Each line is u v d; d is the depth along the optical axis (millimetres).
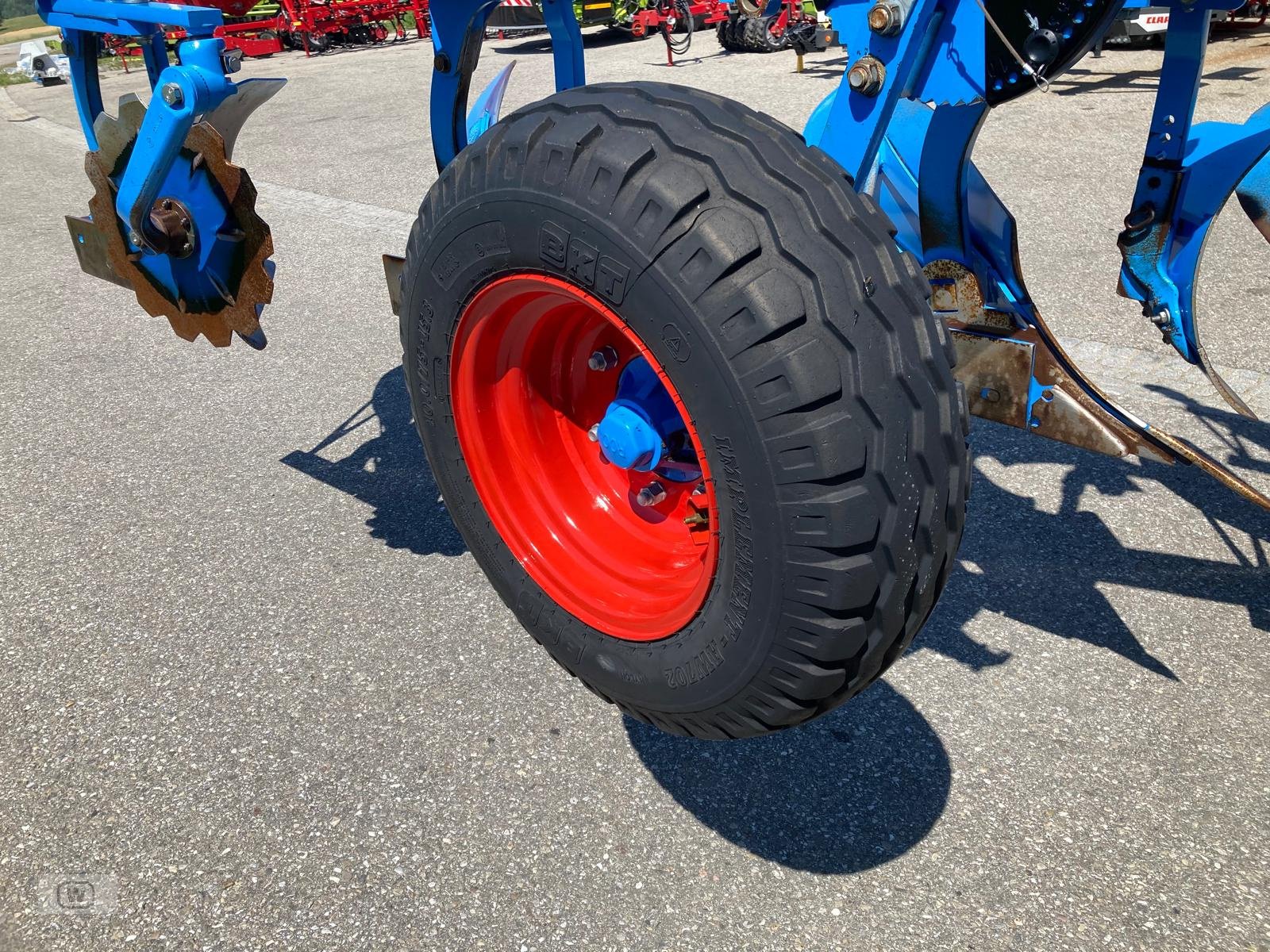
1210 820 2006
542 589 2055
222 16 2273
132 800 2172
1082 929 1790
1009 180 6559
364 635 2693
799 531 1410
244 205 2396
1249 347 4031
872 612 1473
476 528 2168
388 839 2045
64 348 4938
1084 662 2469
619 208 1458
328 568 3010
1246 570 2768
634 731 2311
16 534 3279
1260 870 1888
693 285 1398
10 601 2918
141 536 3236
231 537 3201
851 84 1680
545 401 2162
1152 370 3916
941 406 1446
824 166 1504
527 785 2170
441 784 2182
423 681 2510
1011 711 2328
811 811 2076
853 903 1864
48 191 8625
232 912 1894
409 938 1826
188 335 2830
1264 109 2184
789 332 1366
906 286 1455
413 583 2912
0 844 2070
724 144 1462
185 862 2006
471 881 1941
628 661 1852
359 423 3953
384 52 18578
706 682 1672
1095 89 9266
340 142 9664
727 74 12062
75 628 2775
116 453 3811
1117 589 2729
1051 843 1973
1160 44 11203
